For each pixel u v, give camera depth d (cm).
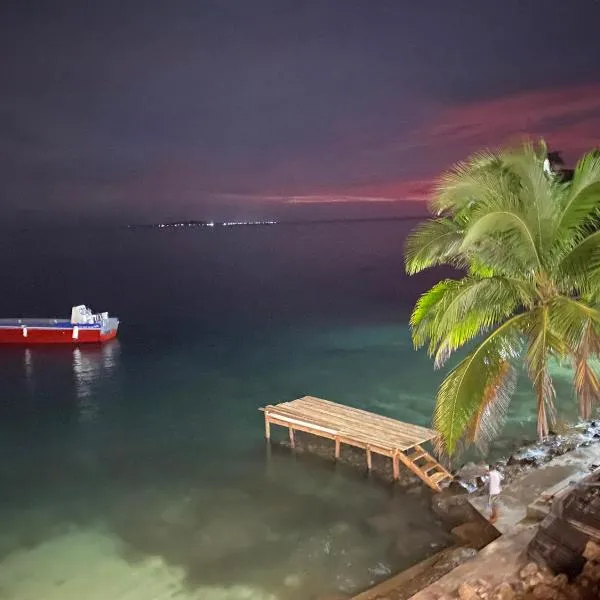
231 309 7025
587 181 1526
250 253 15238
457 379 1652
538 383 1641
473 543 1888
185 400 3703
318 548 2017
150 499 2423
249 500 2361
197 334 5653
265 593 1798
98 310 7225
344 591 1792
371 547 2005
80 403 3719
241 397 3722
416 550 1973
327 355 4653
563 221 1555
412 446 2375
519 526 1780
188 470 2673
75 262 13712
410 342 4972
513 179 1556
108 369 4475
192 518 2259
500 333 1683
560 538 1506
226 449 2872
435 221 1759
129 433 3186
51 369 4509
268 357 4669
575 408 3070
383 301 7181
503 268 1622
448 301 1667
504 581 1493
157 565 1962
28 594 1830
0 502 2445
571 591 1390
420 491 2305
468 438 1731
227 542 2083
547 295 1666
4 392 3988
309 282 9200
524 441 2680
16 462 2855
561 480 2073
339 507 2261
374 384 3838
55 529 2219
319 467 2583
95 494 2495
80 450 2986
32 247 19100
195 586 1848
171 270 11562
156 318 6588
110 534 2170
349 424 2614
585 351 1580
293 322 6066
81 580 1897
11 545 2114
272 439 2919
